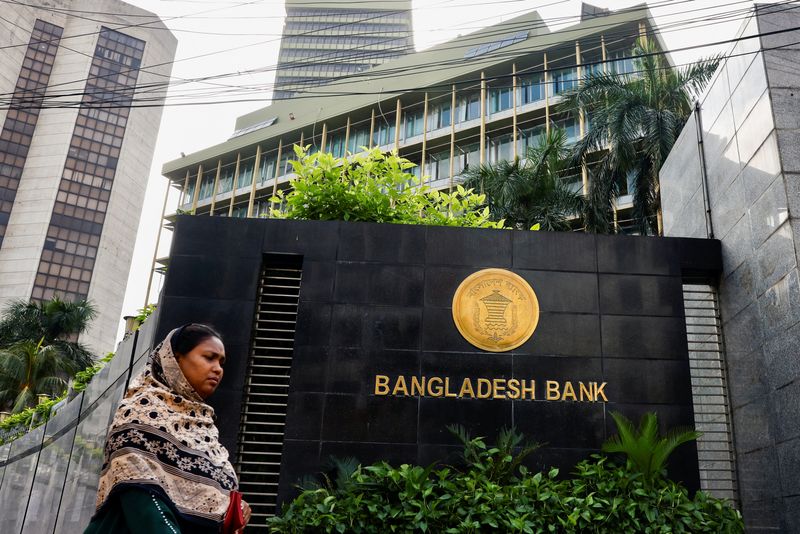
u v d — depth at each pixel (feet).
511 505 25.57
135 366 36.45
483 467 27.02
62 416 49.83
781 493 26.91
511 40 136.98
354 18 340.18
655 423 26.91
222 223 31.76
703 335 33.96
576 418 29.37
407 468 26.43
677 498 26.18
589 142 71.41
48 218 236.43
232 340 30.04
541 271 31.50
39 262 232.12
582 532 25.40
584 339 30.53
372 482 25.93
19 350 113.09
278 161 160.35
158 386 8.25
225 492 8.17
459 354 30.12
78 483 39.96
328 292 30.89
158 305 33.40
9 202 239.50
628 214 101.65
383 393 29.45
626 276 31.68
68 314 133.59
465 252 31.65
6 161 242.17
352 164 39.63
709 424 33.17
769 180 29.12
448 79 141.69
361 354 29.99
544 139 75.15
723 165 33.88
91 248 240.32
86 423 42.57
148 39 268.82
